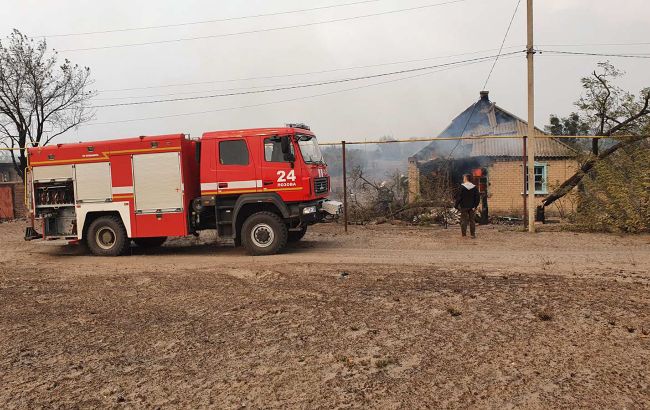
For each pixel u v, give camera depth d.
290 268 8.85
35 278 8.90
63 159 11.48
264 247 10.59
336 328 5.42
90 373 4.57
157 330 5.71
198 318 6.10
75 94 24.00
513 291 6.54
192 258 10.73
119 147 11.11
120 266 9.98
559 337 4.86
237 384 4.18
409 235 13.01
